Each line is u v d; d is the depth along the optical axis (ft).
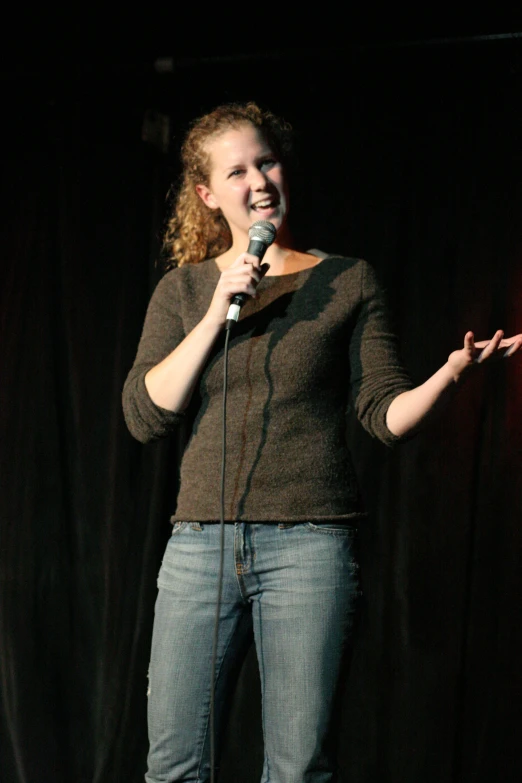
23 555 17.30
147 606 16.43
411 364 16.20
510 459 15.72
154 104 18.08
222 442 8.30
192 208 10.69
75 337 17.79
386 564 15.99
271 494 8.25
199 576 8.47
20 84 18.47
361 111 17.22
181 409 8.81
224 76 17.70
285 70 17.44
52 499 17.43
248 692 16.19
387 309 9.11
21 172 18.60
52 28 17.57
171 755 8.49
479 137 16.63
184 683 8.45
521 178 16.30
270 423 8.40
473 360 7.71
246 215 9.34
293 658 8.09
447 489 15.89
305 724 8.01
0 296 18.29
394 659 15.71
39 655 16.94
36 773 16.58
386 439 8.43
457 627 15.53
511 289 15.99
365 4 16.51
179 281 9.70
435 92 16.97
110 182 18.20
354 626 8.42
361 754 15.64
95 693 16.85
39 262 18.22
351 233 16.81
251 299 8.96
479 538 15.74
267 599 8.29
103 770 16.21
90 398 17.51
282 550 8.23
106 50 17.94
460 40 16.49
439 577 15.71
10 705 16.90
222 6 16.79
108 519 17.01
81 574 17.19
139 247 17.76
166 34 17.53
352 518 8.45
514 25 16.46
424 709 15.44
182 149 10.44
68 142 18.49
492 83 16.71
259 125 9.71
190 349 8.48
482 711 15.40
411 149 16.90
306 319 8.70
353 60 17.02
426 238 16.55
